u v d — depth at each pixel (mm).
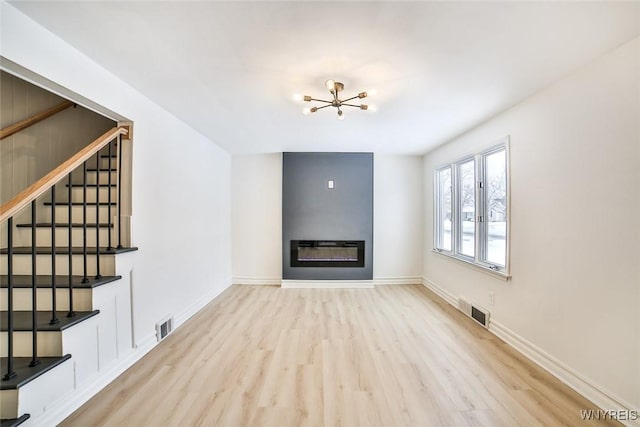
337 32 1646
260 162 4980
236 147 4504
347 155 4844
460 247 3943
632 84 1688
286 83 2295
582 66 1990
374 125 3359
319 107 2545
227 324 3225
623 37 1662
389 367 2322
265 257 4996
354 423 1707
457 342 2766
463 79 2197
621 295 1742
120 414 1781
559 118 2189
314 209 4828
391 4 1418
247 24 1576
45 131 2721
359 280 4824
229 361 2418
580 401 1905
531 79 2195
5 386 1458
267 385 2078
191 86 2350
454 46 1774
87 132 3027
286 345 2707
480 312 3160
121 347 2277
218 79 2229
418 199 5035
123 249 2305
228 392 1998
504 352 2574
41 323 1786
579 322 2010
